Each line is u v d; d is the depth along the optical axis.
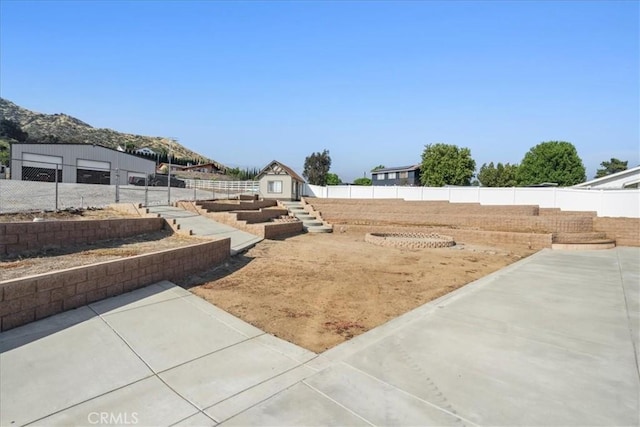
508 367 3.45
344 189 26.34
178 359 3.52
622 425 2.56
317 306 5.40
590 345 4.02
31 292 4.01
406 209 19.69
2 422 2.50
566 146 37.94
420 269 8.39
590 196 17.28
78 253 6.54
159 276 5.87
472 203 20.06
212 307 5.01
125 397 2.87
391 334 4.27
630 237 14.34
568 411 2.73
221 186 34.81
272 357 3.62
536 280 7.41
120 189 20.12
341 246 11.76
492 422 2.58
